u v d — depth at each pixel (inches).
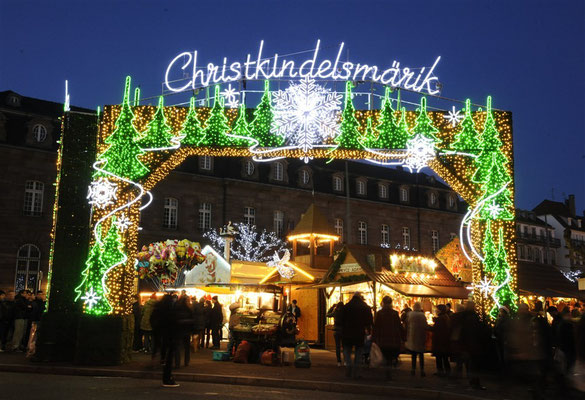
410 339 529.7
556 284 982.4
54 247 572.7
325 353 807.1
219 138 578.9
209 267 1018.7
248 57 587.8
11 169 1480.1
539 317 414.9
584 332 430.9
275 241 1838.1
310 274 981.8
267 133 577.3
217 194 1782.7
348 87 583.8
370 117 582.2
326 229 1040.2
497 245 570.6
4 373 501.0
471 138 585.0
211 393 406.9
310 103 572.1
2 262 1445.6
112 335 547.2
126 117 581.3
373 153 581.3
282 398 394.0
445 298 863.7
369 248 876.0
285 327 619.2
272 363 599.5
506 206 576.7
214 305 851.4
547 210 3356.3
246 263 1066.1
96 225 565.6
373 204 2097.7
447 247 1034.1
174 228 1694.1
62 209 578.6
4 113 1494.8
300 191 1910.7
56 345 557.9
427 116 584.7
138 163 579.5
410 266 870.4
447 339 532.4
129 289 587.2
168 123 585.0
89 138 589.6
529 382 413.1
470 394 418.3
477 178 581.6
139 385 440.5
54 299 566.6
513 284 566.3
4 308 661.9
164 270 834.2
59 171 589.3
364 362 629.6
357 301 504.4
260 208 1843.0
